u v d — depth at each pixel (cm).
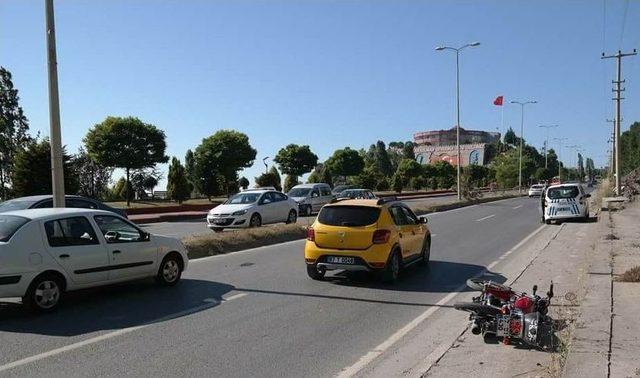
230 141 4884
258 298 937
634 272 982
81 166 4722
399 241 1103
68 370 582
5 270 772
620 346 605
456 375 558
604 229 1906
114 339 694
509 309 671
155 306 872
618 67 5100
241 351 649
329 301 917
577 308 782
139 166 3869
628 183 5231
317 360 621
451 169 10638
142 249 966
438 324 777
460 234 2002
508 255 1466
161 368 589
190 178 6103
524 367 578
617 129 5141
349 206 1084
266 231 1752
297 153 6519
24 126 5756
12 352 641
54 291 827
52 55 1214
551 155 14988
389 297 952
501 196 5559
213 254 1462
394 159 16238
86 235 880
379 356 637
